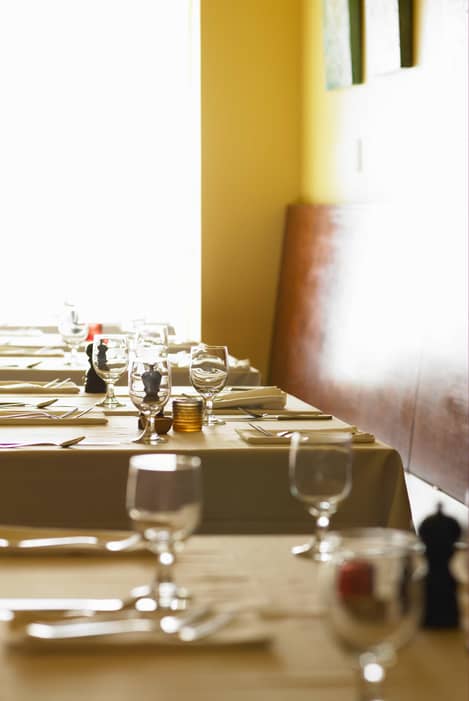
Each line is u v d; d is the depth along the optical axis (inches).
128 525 107.0
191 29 333.4
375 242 243.3
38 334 241.0
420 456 208.4
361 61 258.5
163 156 338.6
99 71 335.0
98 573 63.6
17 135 335.0
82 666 49.1
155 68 335.3
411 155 225.5
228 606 56.4
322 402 273.4
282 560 66.7
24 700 45.5
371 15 244.5
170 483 55.3
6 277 337.7
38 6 331.6
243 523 107.3
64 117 335.9
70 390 150.4
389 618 40.4
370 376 239.0
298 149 327.6
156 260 341.7
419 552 43.8
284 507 107.9
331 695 46.0
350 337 255.4
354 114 267.6
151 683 47.3
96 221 339.3
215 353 123.4
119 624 53.5
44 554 67.0
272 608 56.8
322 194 301.0
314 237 292.5
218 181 325.7
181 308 343.6
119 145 337.7
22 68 333.1
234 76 322.7
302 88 322.0
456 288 196.5
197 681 47.6
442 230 205.2
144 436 113.0
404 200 230.1
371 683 45.5
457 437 191.9
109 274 341.1
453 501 191.8
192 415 118.3
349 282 259.8
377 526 108.2
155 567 64.9
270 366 330.6
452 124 201.9
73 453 105.9
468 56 193.5
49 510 106.1
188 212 340.2
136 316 339.3
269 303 331.6
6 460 105.0
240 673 48.4
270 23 322.3
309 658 50.2
